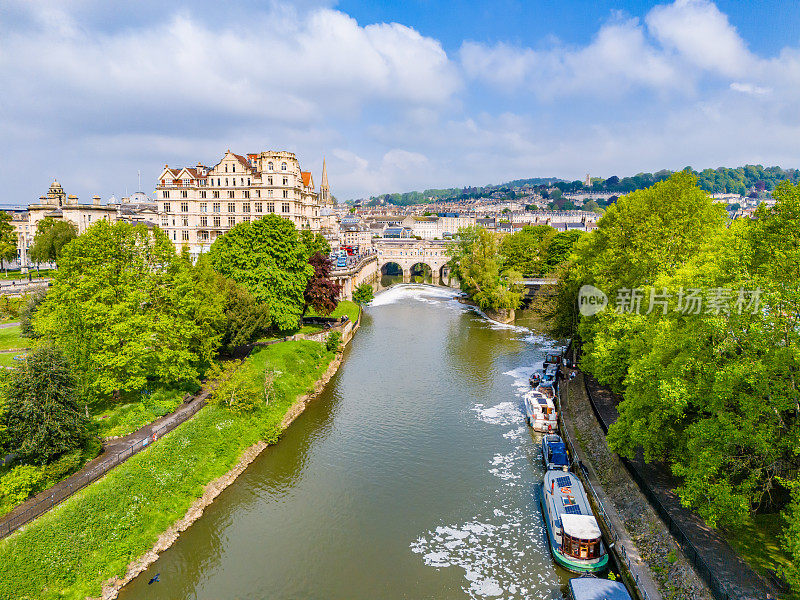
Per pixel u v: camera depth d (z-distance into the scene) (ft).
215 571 123.34
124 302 169.68
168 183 417.49
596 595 105.40
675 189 181.68
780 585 96.12
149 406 173.37
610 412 191.62
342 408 224.53
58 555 110.73
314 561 127.65
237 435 181.06
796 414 102.89
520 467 174.50
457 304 507.30
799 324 97.55
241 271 274.57
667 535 116.78
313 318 333.42
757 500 108.47
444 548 133.28
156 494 139.85
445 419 213.05
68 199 484.33
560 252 476.13
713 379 111.24
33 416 126.00
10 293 320.91
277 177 408.05
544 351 319.68
